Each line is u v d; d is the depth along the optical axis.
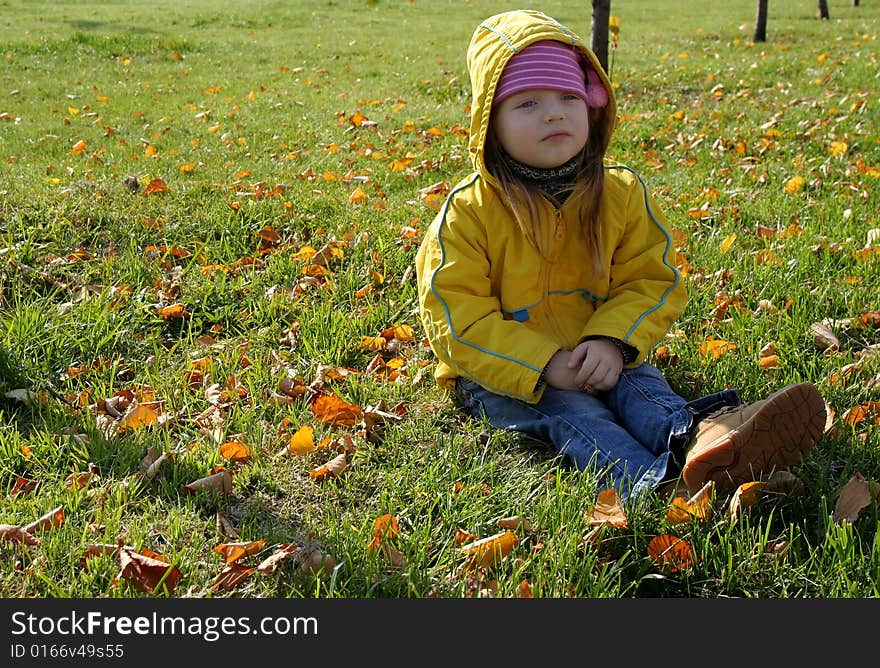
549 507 2.21
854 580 1.97
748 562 2.02
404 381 2.99
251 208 4.44
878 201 4.85
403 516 2.28
